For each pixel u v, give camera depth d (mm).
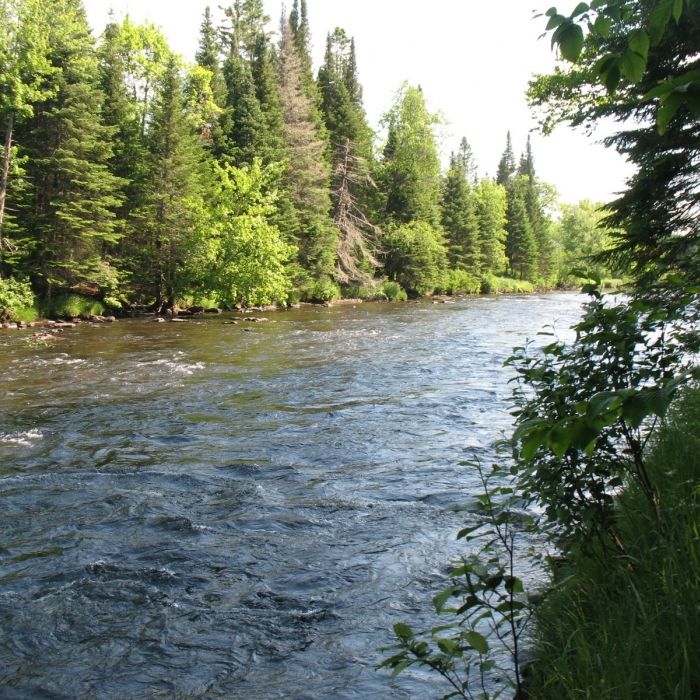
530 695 3021
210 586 5023
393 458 8406
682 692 2246
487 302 46281
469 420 10422
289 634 4309
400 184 55469
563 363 3605
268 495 7082
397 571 5172
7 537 6000
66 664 4043
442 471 7809
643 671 2475
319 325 27141
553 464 3338
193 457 8547
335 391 12906
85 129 28969
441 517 6305
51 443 9188
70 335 22625
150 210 32500
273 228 35188
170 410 11250
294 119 45688
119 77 34656
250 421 10477
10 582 5121
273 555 5559
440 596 2541
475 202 69750
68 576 5219
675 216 11320
